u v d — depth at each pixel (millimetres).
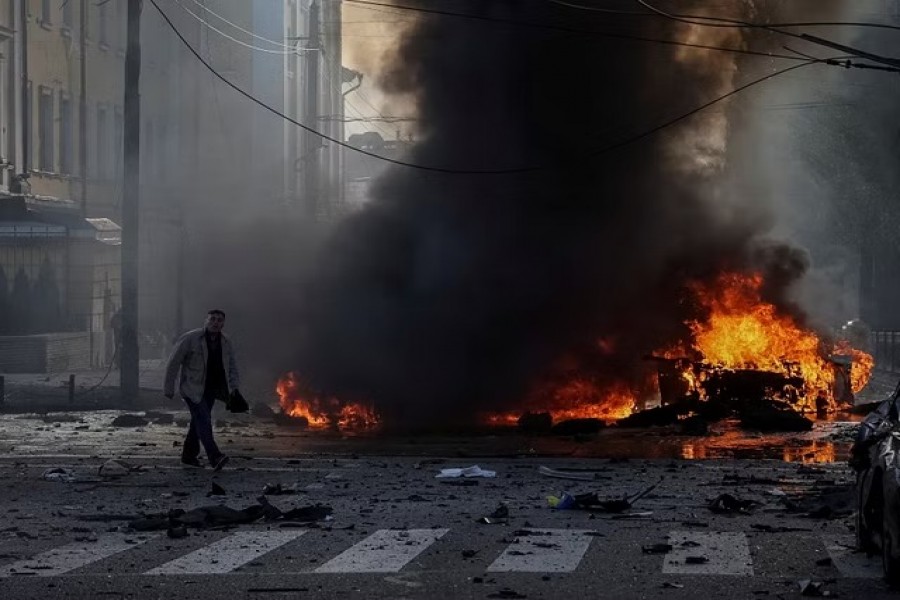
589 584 10656
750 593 10258
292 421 29562
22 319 47906
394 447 24172
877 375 50781
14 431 26234
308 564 11609
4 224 45719
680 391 32906
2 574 11133
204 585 10656
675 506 15523
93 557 11992
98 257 52469
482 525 13961
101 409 32031
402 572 11219
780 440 25484
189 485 17656
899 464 10703
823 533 13344
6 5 46469
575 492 16859
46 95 50750
